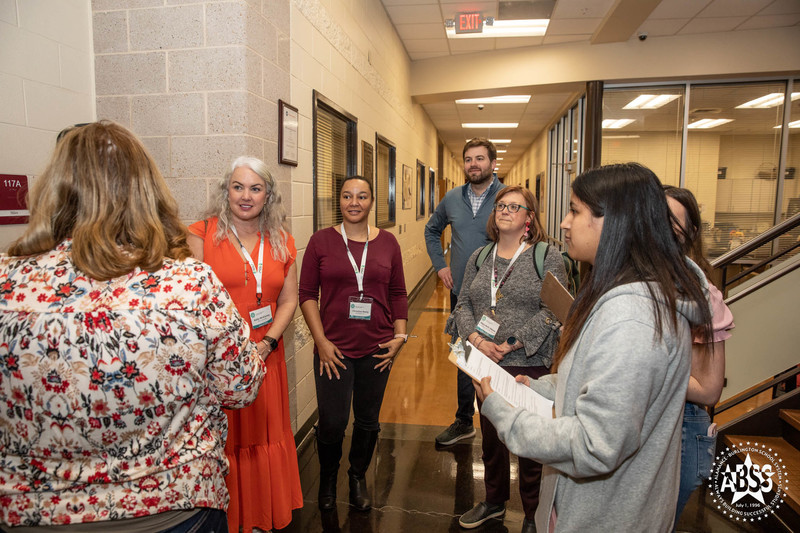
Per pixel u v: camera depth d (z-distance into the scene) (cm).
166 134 212
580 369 91
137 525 76
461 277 284
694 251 133
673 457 92
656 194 88
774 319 236
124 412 72
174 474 78
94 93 215
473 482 238
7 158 170
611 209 89
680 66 551
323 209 330
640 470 88
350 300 203
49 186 76
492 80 617
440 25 529
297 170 273
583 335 91
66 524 72
